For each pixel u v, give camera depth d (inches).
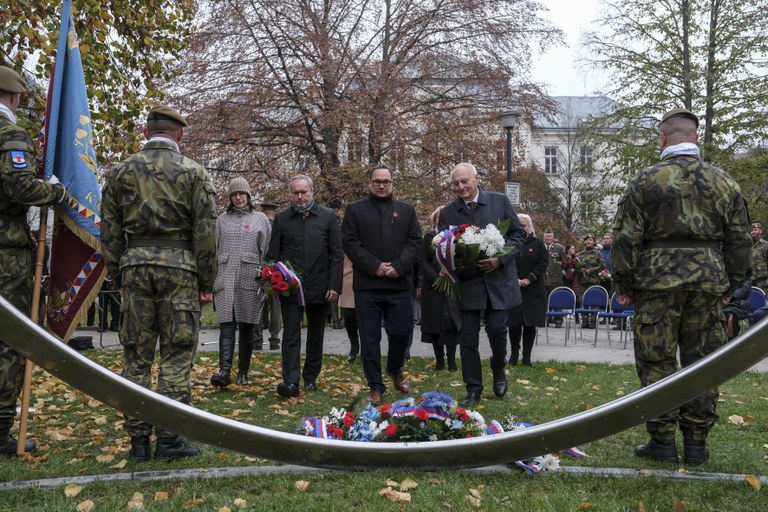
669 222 156.2
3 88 163.0
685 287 154.2
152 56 388.8
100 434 189.6
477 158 840.9
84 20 332.2
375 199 245.9
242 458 160.1
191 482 138.6
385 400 246.4
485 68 856.3
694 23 951.6
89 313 575.5
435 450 133.8
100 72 344.5
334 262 266.8
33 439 180.7
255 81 784.9
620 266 160.9
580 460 158.2
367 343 242.4
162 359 165.2
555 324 629.6
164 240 164.7
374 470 141.5
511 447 129.5
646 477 141.9
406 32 832.3
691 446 156.3
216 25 801.6
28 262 165.8
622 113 994.7
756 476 143.9
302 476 141.6
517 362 346.0
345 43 824.3
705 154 929.5
